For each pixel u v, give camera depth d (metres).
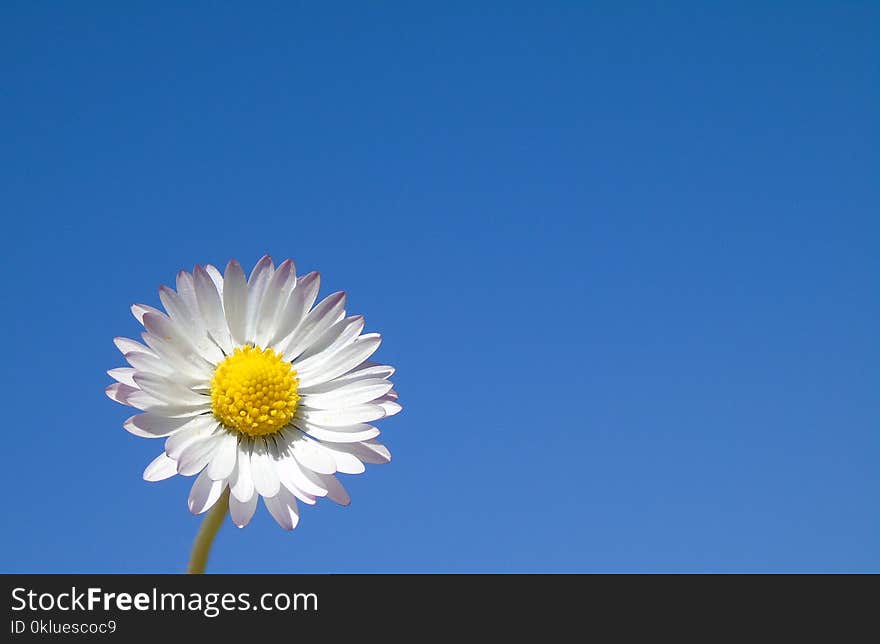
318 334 0.22
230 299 0.22
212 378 0.22
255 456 0.22
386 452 0.22
